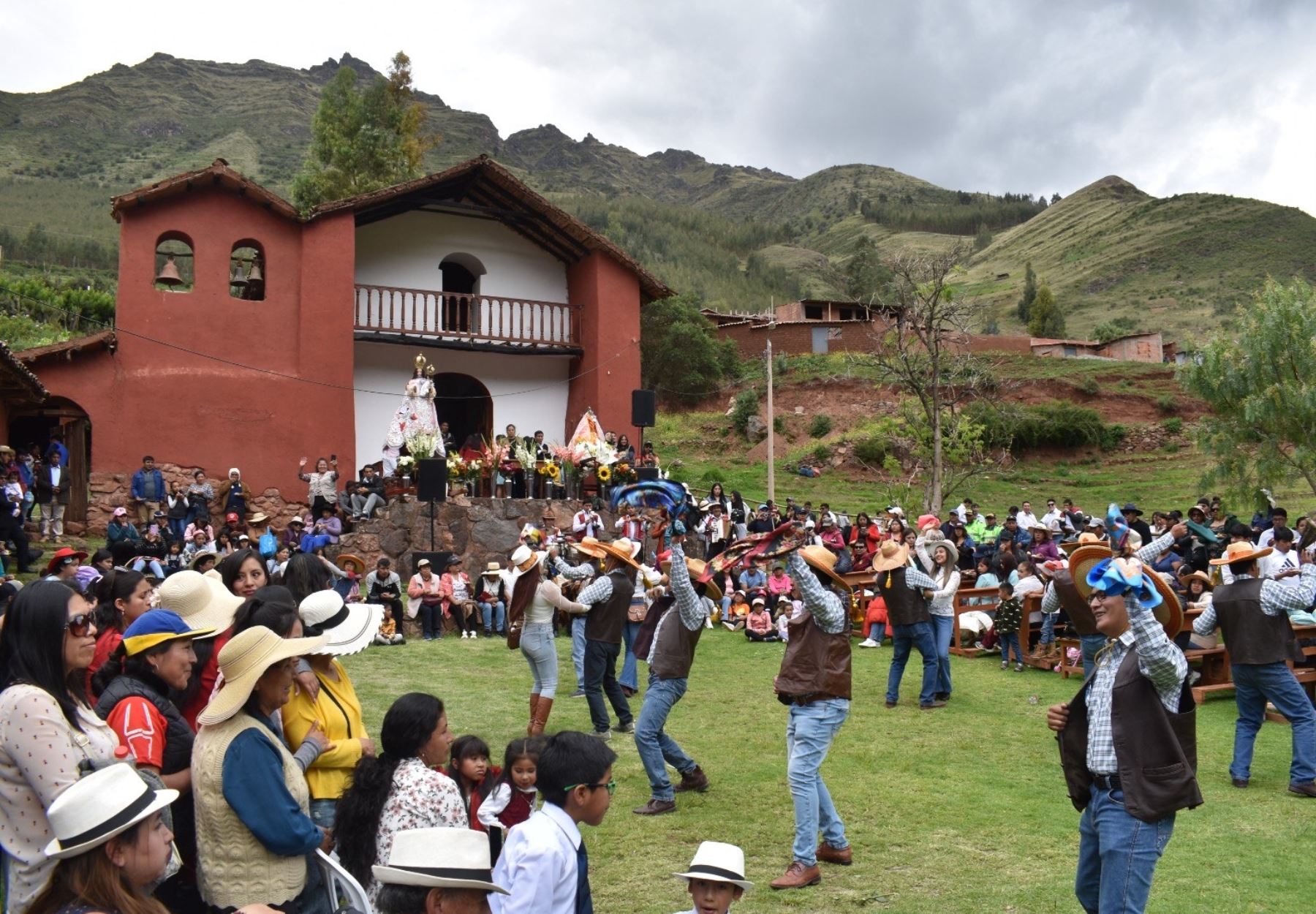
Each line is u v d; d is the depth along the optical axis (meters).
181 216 22.86
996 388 42.78
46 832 3.62
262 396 23.14
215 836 3.99
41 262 96.31
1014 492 41.41
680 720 11.08
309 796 4.65
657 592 9.48
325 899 4.23
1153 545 12.24
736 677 13.39
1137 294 136.62
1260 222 147.75
